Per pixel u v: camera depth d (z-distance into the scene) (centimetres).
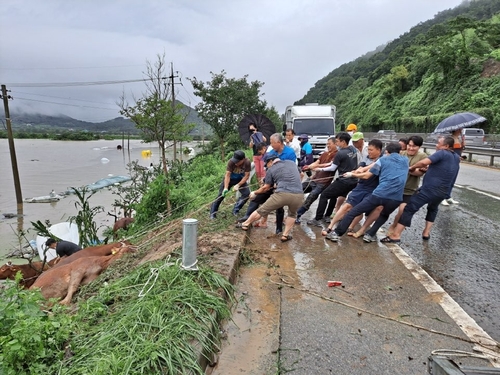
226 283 402
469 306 411
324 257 546
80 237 996
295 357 313
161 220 930
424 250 593
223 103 2238
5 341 271
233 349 324
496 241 641
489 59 4144
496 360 309
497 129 3138
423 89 5044
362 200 607
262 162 831
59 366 271
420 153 655
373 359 311
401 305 404
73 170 3416
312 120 1734
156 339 288
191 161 2403
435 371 241
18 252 1138
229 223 683
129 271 475
